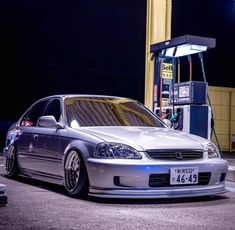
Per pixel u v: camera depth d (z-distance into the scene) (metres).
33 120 6.77
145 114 6.39
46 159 5.88
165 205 4.84
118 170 4.71
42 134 6.07
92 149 4.96
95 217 4.15
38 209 4.49
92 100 6.28
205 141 5.46
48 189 5.89
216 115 17.55
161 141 5.07
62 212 4.36
